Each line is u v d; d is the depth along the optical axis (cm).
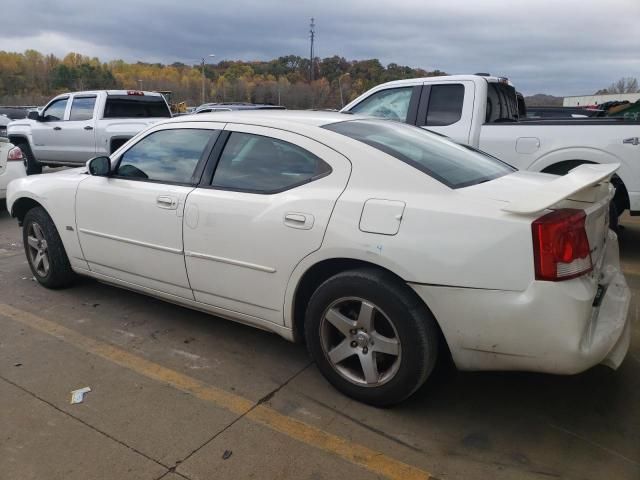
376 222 274
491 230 249
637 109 912
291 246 300
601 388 315
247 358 354
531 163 575
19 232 716
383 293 272
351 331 291
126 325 403
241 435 273
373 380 288
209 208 335
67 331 392
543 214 247
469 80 612
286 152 321
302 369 340
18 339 379
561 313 241
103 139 1081
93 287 483
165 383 322
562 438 271
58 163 1171
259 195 319
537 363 251
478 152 377
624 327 278
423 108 636
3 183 779
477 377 328
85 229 417
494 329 252
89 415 288
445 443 268
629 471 246
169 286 373
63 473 245
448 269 255
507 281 246
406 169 285
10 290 475
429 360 273
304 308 323
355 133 320
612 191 316
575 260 247
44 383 320
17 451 259
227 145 346
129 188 383
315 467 250
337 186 295
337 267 300
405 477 244
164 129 384
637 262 568
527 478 243
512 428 279
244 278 325
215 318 416
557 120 582
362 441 269
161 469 248
